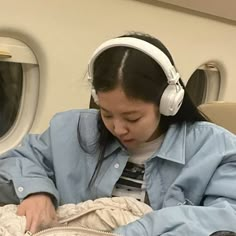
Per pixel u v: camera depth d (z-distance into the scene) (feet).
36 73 5.16
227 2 6.56
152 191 3.20
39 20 4.78
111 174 3.29
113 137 3.33
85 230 2.73
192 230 2.56
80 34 5.19
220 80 7.91
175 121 3.28
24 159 3.51
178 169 3.18
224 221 2.66
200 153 3.15
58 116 3.64
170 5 6.16
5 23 4.54
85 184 3.42
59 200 3.36
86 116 3.54
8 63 5.04
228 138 3.18
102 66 2.79
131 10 5.65
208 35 7.12
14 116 5.32
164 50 2.95
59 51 5.07
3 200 3.29
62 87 5.27
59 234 2.68
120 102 2.75
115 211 3.01
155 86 2.81
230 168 3.06
